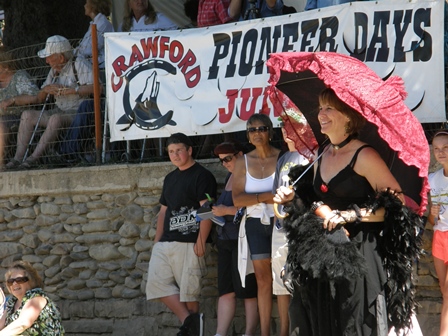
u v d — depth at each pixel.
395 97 9.88
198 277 16.08
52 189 18.70
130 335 17.52
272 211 14.80
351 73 9.82
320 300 10.12
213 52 17.38
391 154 10.22
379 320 9.78
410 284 10.03
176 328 17.09
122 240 17.92
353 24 15.95
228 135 17.64
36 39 24.89
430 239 14.76
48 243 18.80
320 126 11.00
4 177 19.28
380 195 9.73
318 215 10.09
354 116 9.98
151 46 17.98
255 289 15.34
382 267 9.92
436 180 14.20
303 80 10.88
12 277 14.76
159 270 16.27
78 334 18.12
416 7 15.52
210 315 16.77
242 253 14.97
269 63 10.41
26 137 19.84
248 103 16.88
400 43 15.59
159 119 17.80
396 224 9.71
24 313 14.22
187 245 16.11
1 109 20.27
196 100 17.44
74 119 19.20
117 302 17.83
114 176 18.02
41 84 20.39
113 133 18.34
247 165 15.16
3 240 19.36
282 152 15.03
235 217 15.16
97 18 21.17
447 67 15.83
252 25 17.02
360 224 9.99
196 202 16.22
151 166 17.62
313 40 16.33
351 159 9.92
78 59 19.39
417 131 9.99
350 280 9.83
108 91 18.42
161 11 23.38
